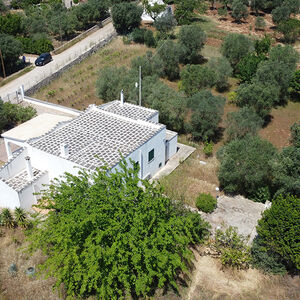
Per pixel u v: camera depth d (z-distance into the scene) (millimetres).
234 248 22031
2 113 34781
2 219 23734
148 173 30031
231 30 67500
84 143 27672
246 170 27234
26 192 25031
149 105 38062
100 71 45969
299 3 71812
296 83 44219
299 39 63969
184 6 70938
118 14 61375
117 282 19594
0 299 19516
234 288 20859
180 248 19062
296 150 26328
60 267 18656
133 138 28641
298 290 20750
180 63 53938
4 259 21812
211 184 29812
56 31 60375
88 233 17703
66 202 18422
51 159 25969
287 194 23406
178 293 20328
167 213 20031
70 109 39375
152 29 66312
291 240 20484
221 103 35812
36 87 44469
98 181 19500
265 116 41688
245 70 46469
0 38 47531
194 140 37156
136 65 47062
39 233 18656
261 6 77375
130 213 17766
